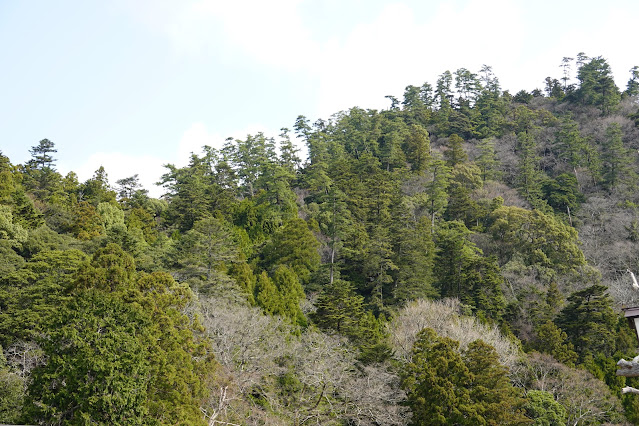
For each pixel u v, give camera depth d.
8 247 45.59
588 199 87.00
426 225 71.00
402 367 40.56
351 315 45.16
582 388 42.47
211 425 28.66
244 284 48.78
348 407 36.44
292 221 62.66
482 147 97.94
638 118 106.25
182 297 34.03
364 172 87.25
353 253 63.62
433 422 34.59
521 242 69.31
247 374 34.25
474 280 59.53
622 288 64.06
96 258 34.50
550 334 49.88
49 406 24.53
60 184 78.75
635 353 49.41
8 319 34.47
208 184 88.62
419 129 104.56
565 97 127.00
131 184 93.31
